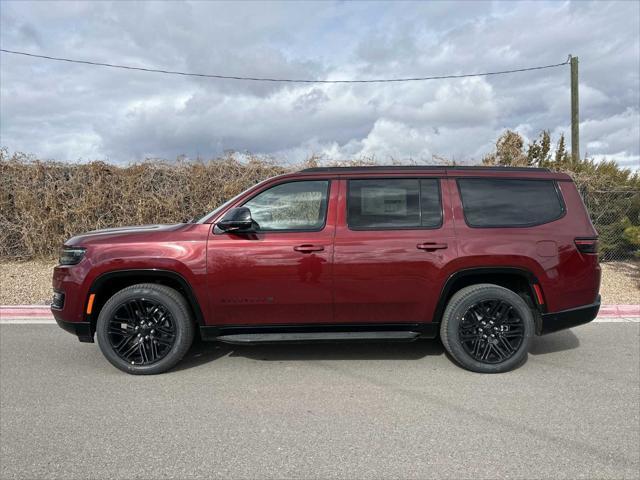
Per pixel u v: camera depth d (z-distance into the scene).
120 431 3.32
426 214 4.36
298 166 10.07
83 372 4.48
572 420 3.44
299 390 4.01
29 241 9.56
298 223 4.36
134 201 9.77
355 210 4.36
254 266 4.21
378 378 4.27
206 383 4.18
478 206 4.39
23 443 3.16
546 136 13.45
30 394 3.97
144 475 2.78
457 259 4.23
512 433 3.25
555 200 4.45
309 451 3.03
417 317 4.33
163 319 4.34
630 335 5.60
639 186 9.66
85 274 4.23
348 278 4.23
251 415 3.55
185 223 4.56
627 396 3.86
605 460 2.92
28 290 7.90
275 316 4.31
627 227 8.45
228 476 2.76
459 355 4.32
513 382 4.16
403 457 2.95
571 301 4.32
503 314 4.32
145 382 4.21
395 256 4.23
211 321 4.31
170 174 9.88
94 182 9.65
